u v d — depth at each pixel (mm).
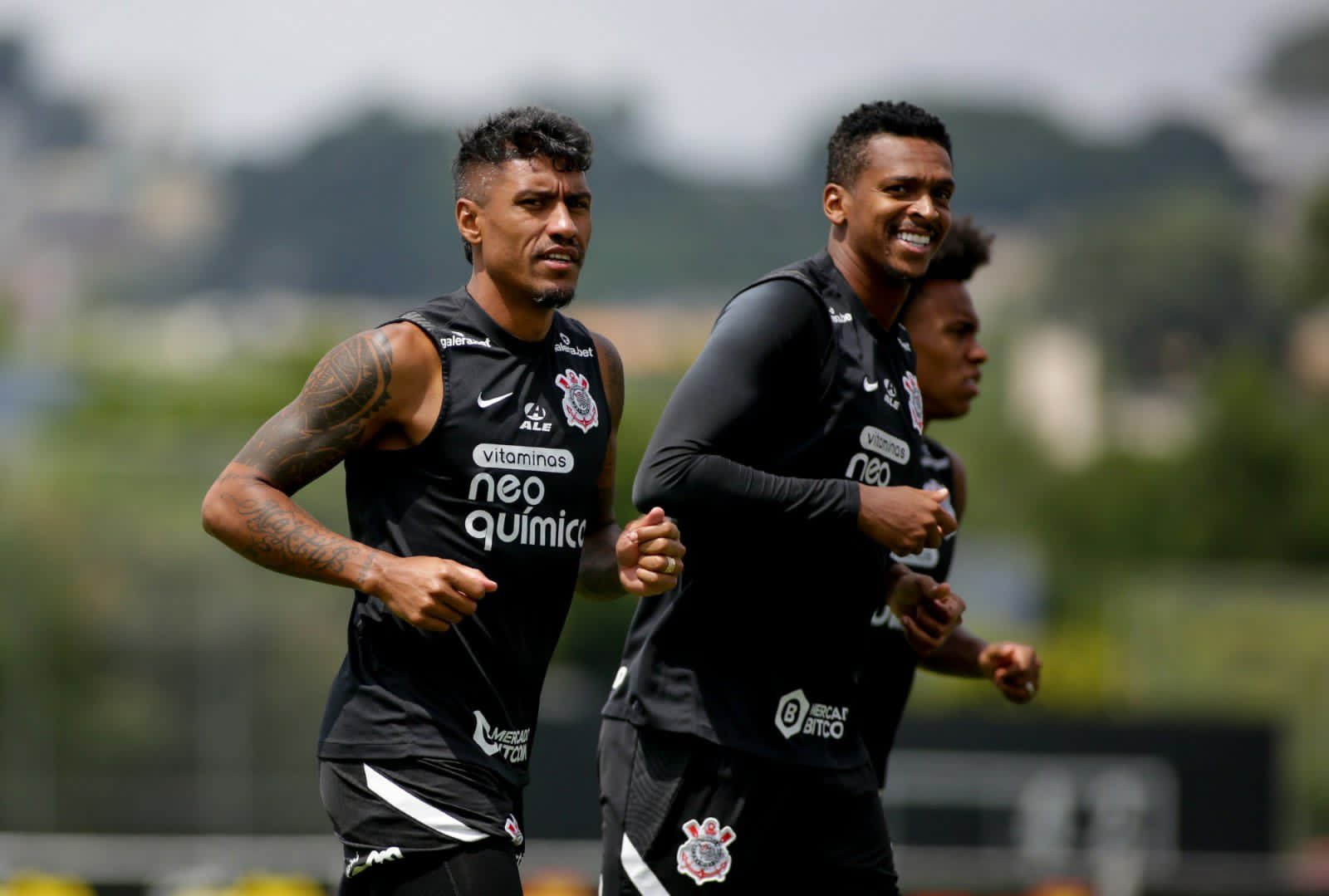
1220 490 174875
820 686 17672
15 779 69500
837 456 17203
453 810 15906
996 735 50844
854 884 17906
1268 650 104438
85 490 76938
